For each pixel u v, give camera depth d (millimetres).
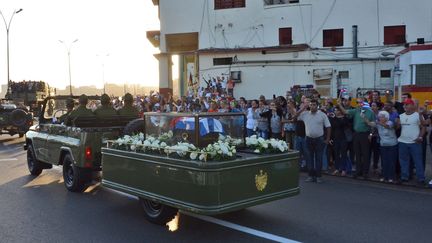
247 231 6051
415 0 27922
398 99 19656
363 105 10219
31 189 8977
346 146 10602
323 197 8227
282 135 11875
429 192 8734
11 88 35562
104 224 6461
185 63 32219
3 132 20156
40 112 10531
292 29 29656
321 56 28672
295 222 6496
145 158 6223
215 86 27172
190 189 5520
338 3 28875
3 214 7070
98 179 9984
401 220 6637
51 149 9406
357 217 6797
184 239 5734
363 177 10211
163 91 32062
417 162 9430
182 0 31875
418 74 17125
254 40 30359
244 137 6914
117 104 18656
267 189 6035
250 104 14883
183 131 6449
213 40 31188
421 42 24828
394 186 9352
